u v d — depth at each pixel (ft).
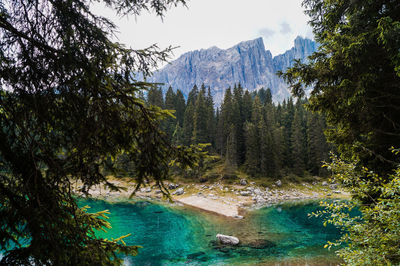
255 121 183.11
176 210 96.94
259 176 160.04
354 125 22.72
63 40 7.91
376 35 17.35
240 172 167.53
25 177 7.27
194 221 79.66
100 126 8.98
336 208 14.48
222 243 57.52
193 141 167.22
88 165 8.87
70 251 7.50
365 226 13.28
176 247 54.60
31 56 7.59
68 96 8.20
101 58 8.57
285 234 65.36
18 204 7.02
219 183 146.82
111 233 63.93
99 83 8.50
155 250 52.54
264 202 120.16
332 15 20.95
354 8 19.33
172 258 48.34
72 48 7.80
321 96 22.81
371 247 12.49
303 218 85.92
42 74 7.67
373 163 21.25
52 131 8.58
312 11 23.63
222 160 172.14
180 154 10.57
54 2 7.60
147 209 97.30
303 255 49.29
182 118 220.84
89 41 8.27
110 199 113.29
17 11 7.74
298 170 170.91
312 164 177.06
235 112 192.44
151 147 10.32
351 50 17.39
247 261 46.68
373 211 12.88
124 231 66.23
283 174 165.58
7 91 7.48
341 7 20.71
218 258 48.29
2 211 6.88
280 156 174.81
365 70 18.80
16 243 7.09
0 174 7.21
